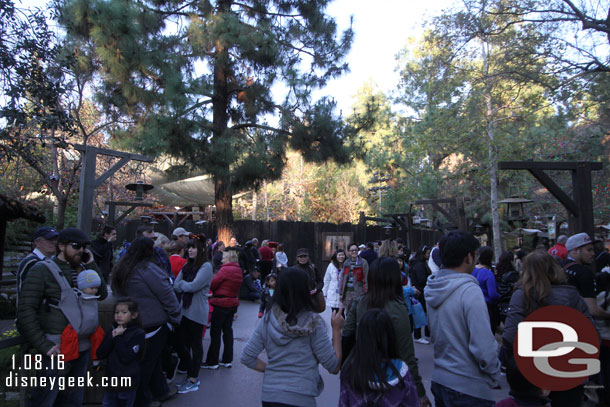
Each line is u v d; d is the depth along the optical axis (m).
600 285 4.93
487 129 16.84
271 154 15.65
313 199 39.56
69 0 11.66
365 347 3.01
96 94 14.48
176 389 5.56
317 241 20.06
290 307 3.21
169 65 13.23
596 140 18.33
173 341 5.80
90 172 8.90
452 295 3.13
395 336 3.09
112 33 11.96
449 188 24.97
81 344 4.14
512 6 12.41
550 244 14.27
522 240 16.50
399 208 29.80
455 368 3.05
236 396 5.47
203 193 21.97
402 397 2.97
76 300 4.04
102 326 5.00
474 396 2.97
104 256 7.50
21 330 3.88
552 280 3.53
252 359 3.30
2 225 7.39
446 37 13.82
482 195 22.94
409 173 27.48
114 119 14.96
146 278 4.64
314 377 3.18
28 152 9.73
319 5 15.96
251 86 15.96
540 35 12.30
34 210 7.38
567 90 12.14
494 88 14.61
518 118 16.47
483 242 21.61
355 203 39.12
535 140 17.67
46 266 3.95
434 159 24.88
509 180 19.14
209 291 6.44
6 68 8.73
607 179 18.95
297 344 3.16
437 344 3.20
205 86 13.97
